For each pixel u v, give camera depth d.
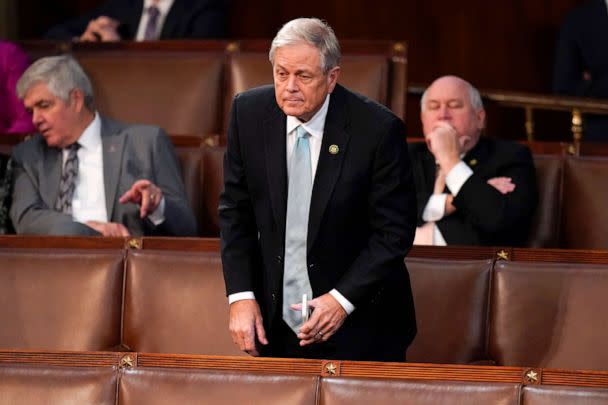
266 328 8.52
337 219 8.23
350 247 8.38
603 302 9.49
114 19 17.44
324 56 7.81
